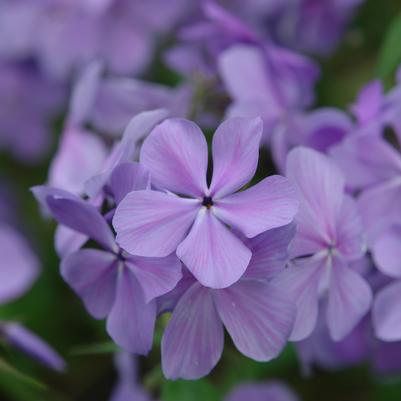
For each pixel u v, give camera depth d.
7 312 0.40
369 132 0.25
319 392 0.38
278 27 0.40
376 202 0.25
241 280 0.22
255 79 0.29
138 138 0.24
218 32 0.31
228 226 0.22
